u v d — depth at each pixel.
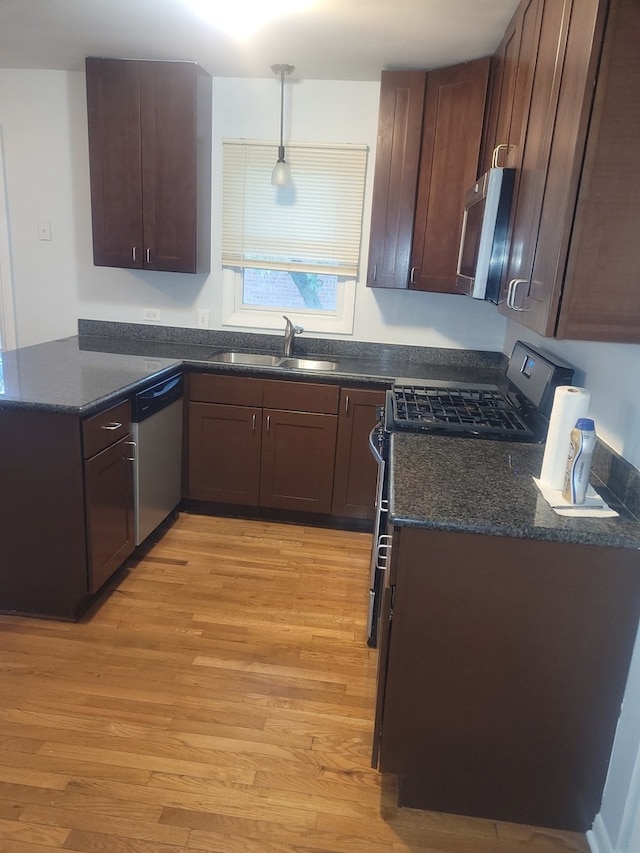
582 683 1.51
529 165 1.77
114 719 1.89
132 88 3.06
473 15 2.27
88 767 1.71
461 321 3.47
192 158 3.10
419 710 1.58
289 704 2.00
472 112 2.81
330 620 2.47
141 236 3.24
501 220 2.04
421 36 2.51
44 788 1.64
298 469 3.22
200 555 2.93
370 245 3.17
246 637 2.33
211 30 2.57
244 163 3.36
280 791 1.68
